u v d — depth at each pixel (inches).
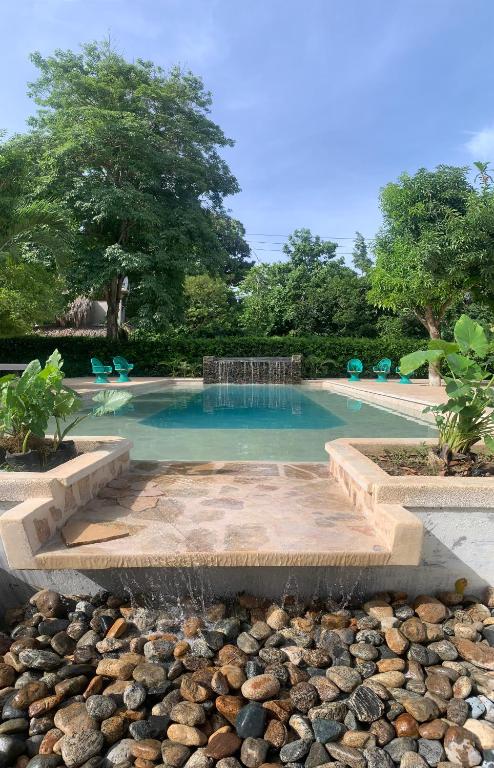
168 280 654.5
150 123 626.8
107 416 354.6
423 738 71.2
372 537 98.0
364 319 818.2
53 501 101.2
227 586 98.6
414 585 102.5
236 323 900.0
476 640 90.8
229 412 374.9
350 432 286.5
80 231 619.2
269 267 1019.9
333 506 118.1
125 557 89.0
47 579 101.3
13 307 479.2
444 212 410.0
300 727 71.8
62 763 66.9
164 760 66.6
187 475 147.2
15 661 83.8
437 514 101.8
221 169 700.7
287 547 92.4
